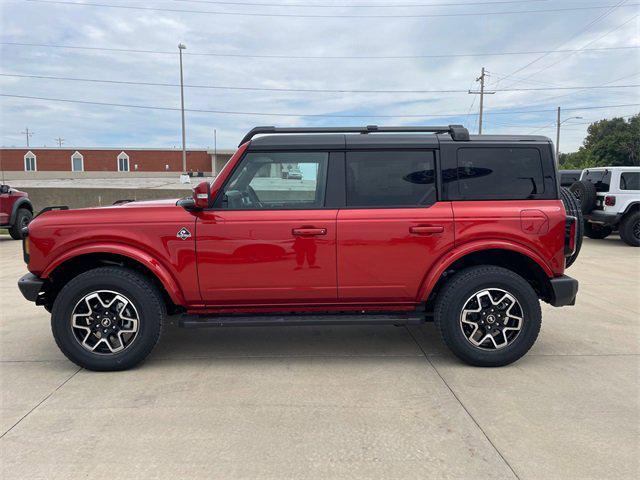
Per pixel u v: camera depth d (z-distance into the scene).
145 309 3.94
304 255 3.96
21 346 4.67
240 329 5.23
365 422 3.16
